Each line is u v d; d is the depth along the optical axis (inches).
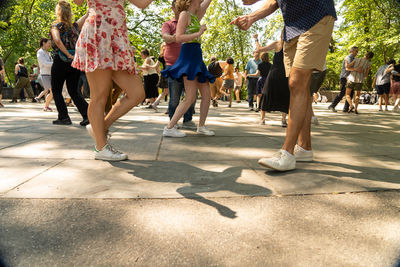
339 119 294.5
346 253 52.4
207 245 54.1
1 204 70.3
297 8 102.0
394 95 429.7
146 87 355.9
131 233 57.9
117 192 79.3
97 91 109.6
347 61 370.0
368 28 770.8
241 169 103.4
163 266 47.9
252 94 409.4
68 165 104.7
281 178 93.9
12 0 755.4
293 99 102.7
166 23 178.5
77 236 56.4
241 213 67.8
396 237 58.0
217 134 180.2
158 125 212.8
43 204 70.8
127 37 111.6
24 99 575.5
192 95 164.1
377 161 118.4
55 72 202.4
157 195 77.8
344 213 68.6
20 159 112.0
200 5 157.9
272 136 174.7
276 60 215.2
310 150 117.9
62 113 213.0
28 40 796.0
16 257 49.4
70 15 198.4
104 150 112.6
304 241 56.1
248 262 49.3
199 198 76.3
